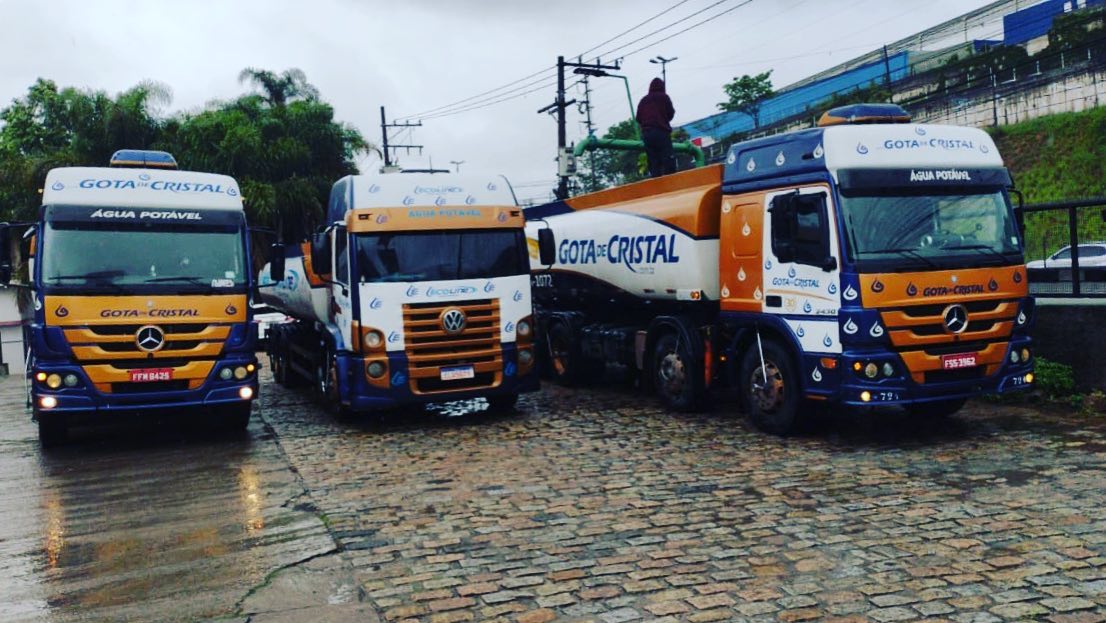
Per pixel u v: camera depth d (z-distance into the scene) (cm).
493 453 961
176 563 623
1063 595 495
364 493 805
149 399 1031
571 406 1264
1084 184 2934
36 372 1004
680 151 2047
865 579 534
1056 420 976
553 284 1502
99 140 2894
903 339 858
